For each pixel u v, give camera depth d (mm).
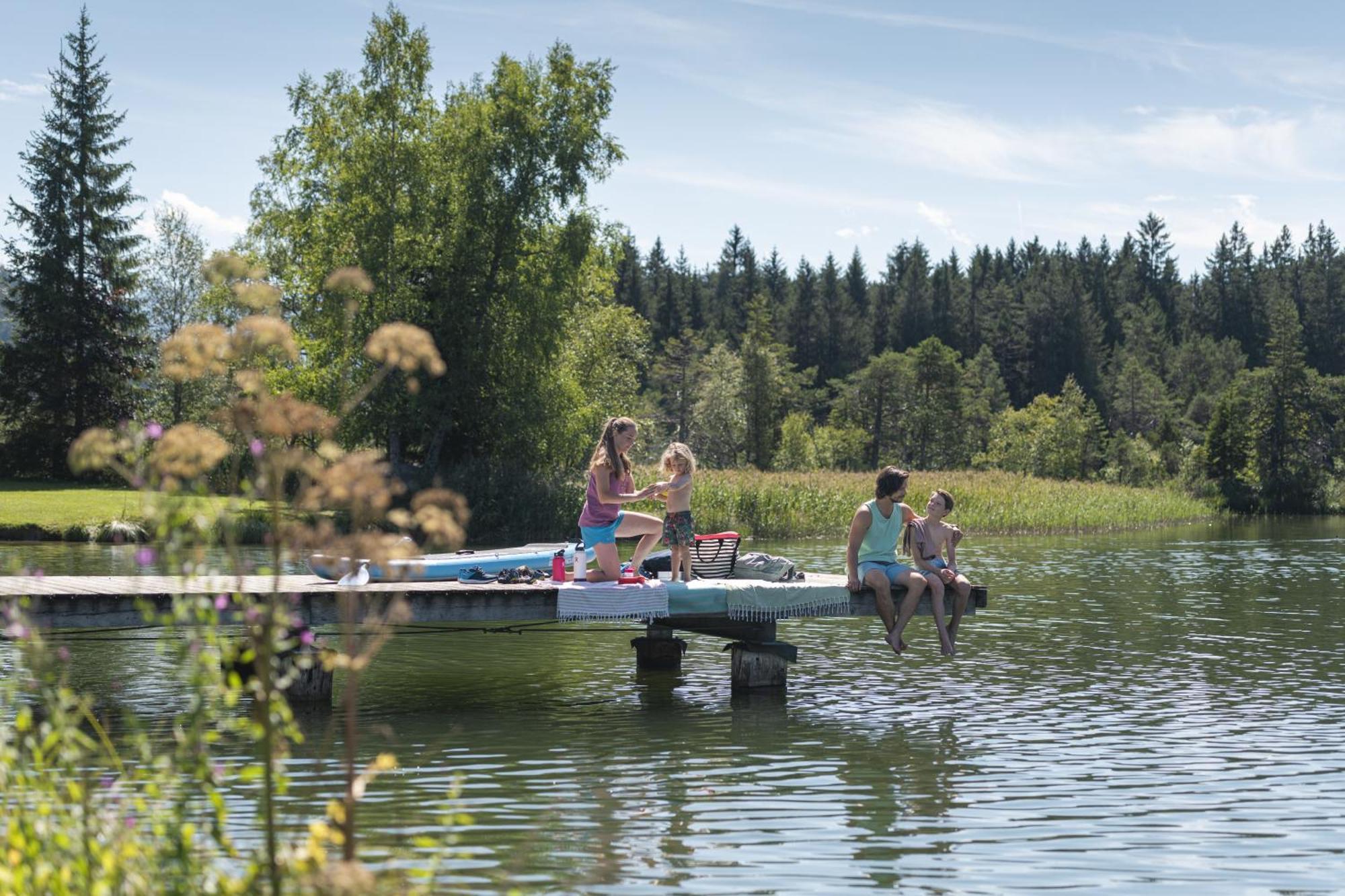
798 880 6117
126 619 10227
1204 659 13430
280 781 4160
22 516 30750
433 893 5855
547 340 39406
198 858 5039
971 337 129500
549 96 40469
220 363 3785
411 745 9219
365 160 37750
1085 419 92250
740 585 11688
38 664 4711
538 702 11094
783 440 87625
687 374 95750
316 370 36750
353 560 3713
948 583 12211
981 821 7199
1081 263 143500
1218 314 137125
